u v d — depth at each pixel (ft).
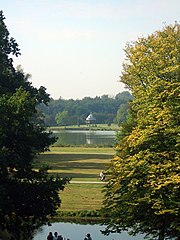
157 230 153.99
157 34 205.36
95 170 420.36
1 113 155.33
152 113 147.54
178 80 153.17
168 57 162.30
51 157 569.64
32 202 156.56
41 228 212.23
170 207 134.62
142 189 145.48
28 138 161.17
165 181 136.26
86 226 217.77
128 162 151.43
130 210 145.59
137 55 174.09
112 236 199.93
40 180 163.02
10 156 152.87
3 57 178.70
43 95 180.24
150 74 160.76
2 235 185.47
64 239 185.37
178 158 139.44
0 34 176.24
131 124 176.04
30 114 160.35
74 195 281.13
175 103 145.79
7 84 175.42
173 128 143.02
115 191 157.58
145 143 148.77
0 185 146.00
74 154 618.44
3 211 152.56
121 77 212.02
